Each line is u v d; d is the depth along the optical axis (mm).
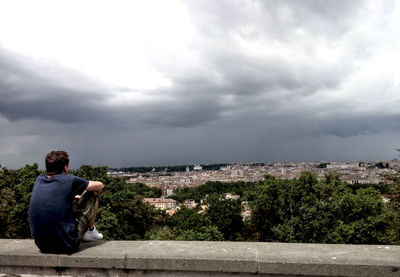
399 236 31750
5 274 4297
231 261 3867
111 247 4496
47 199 4172
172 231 43719
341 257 3883
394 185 31094
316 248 4328
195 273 3986
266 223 44688
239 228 55844
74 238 4262
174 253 4156
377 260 3734
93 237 4852
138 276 4090
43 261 4195
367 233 35594
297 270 3740
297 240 37844
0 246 4680
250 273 3912
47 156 4547
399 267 3551
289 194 42156
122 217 44812
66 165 4676
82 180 4484
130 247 4496
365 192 43719
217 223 53219
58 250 4223
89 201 4727
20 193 36875
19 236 35875
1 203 31891
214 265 3895
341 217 39250
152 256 4031
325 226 37344
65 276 4199
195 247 4453
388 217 35062
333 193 41438
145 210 52656
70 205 4344
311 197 40000
